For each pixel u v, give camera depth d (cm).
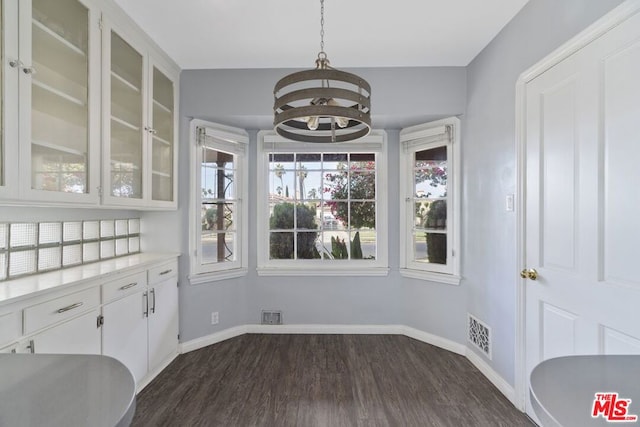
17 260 169
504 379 208
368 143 303
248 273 307
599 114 139
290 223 313
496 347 218
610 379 73
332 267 306
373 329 305
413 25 208
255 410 189
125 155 208
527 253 188
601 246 139
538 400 65
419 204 297
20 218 171
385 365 244
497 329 217
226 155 296
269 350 269
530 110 184
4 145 130
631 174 126
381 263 308
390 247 307
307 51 240
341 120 161
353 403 196
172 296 252
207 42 228
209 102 267
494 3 186
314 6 188
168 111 255
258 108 267
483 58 236
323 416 184
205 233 282
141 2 185
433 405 195
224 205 296
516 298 195
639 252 124
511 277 201
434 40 226
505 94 208
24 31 136
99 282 172
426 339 285
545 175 173
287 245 314
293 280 306
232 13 195
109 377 73
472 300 251
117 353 186
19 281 154
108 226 233
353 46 233
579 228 150
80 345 158
